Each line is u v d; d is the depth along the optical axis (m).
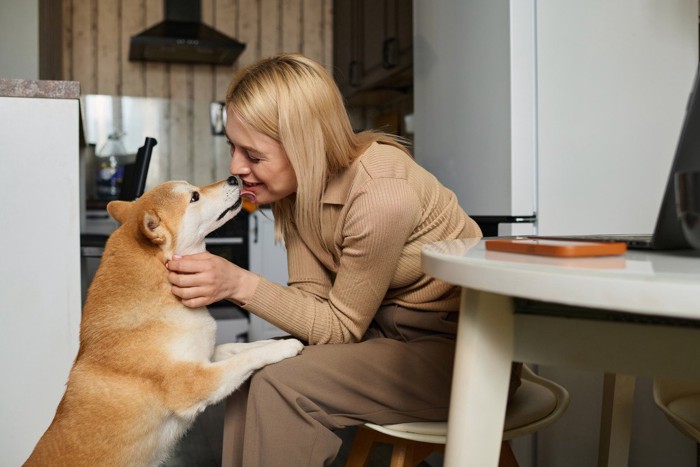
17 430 1.51
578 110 1.91
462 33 2.17
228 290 1.17
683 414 1.08
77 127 1.54
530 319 0.69
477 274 0.60
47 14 3.25
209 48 4.20
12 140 1.51
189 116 4.63
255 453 1.06
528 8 1.88
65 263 1.54
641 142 1.93
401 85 3.95
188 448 2.18
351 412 1.08
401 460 1.10
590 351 0.67
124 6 4.48
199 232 1.38
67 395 1.19
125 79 4.51
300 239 1.38
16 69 2.78
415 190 1.20
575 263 0.62
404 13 3.33
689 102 0.68
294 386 1.07
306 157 1.21
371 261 1.14
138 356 1.20
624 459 1.30
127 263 1.25
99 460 1.16
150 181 4.57
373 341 1.16
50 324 1.52
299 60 1.26
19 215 1.51
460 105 2.20
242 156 1.30
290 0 4.80
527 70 1.88
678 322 0.64
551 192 1.89
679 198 0.67
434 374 1.13
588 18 1.90
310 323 1.17
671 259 0.66
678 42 1.94
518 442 1.84
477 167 2.09
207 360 1.29
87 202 4.19
